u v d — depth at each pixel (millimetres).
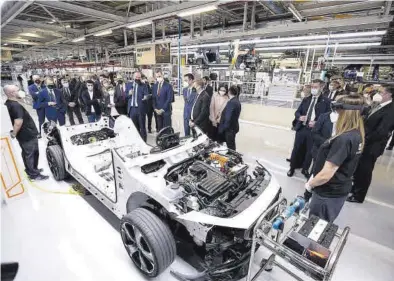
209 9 5430
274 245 1590
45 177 3859
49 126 4246
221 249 1715
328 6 5969
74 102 7473
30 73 14617
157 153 2521
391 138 6371
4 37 13328
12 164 3125
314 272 1434
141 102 5824
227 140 4512
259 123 8891
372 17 5570
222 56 13617
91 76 8422
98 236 2553
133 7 7996
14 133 3309
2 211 2783
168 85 5855
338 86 4875
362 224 2953
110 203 2566
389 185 4141
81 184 3318
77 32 10211
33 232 2586
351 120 1821
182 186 2012
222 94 4836
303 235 1609
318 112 3834
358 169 3357
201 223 1690
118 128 3158
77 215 2916
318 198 2098
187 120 5258
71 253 2312
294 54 14469
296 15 6297
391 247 2555
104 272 2119
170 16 6215
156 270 1892
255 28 7512
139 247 1982
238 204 1949
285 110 8211
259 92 10500
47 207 3072
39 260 2215
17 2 5352
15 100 3318
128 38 13727
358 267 2258
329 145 2010
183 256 2328
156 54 8164
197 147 2818
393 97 2984
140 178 2162
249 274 1735
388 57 11406
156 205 2131
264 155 5352
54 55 24000
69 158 3404
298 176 4262
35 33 11539
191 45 9969
